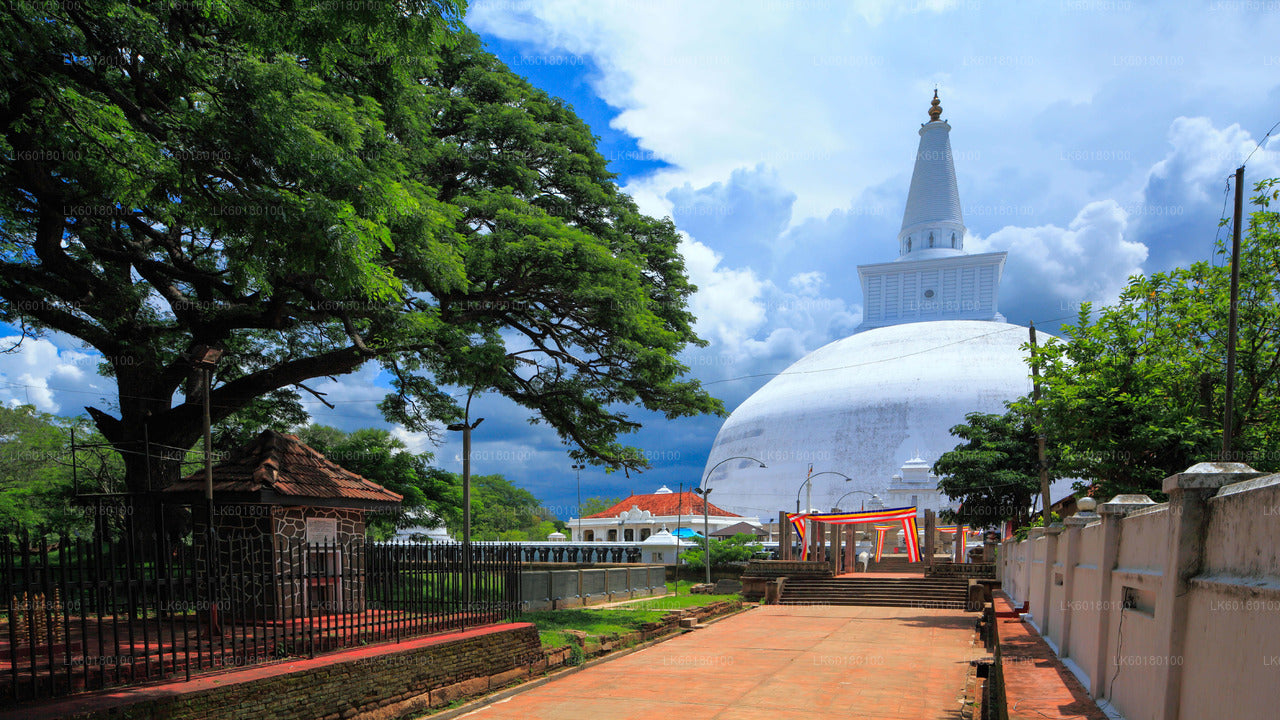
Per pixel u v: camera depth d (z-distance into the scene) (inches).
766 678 631.8
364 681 428.8
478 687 530.0
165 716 323.6
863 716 505.7
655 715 502.0
